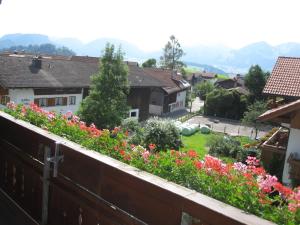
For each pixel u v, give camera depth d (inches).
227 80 2849.4
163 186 71.3
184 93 2153.1
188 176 102.9
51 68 1241.4
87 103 971.3
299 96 650.8
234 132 1483.8
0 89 1045.8
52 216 106.8
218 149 937.5
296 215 74.5
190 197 66.3
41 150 110.3
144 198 75.4
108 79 970.1
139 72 1658.5
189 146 1072.8
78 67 1355.8
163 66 3129.9
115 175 82.3
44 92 1117.7
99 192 87.7
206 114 1908.2
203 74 3720.5
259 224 56.3
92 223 90.7
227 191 91.9
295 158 438.9
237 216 59.1
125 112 1013.8
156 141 777.6
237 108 1845.5
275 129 679.1
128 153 116.7
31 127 119.2
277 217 74.8
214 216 61.2
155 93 1800.0
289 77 701.3
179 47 3120.1
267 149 496.7
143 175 77.7
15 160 125.7
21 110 170.6
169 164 109.3
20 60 1187.3
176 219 68.5
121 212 80.4
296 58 753.6
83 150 94.3
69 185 96.8
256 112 1362.0
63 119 155.3
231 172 119.1
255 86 1850.4
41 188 111.9
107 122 959.6
